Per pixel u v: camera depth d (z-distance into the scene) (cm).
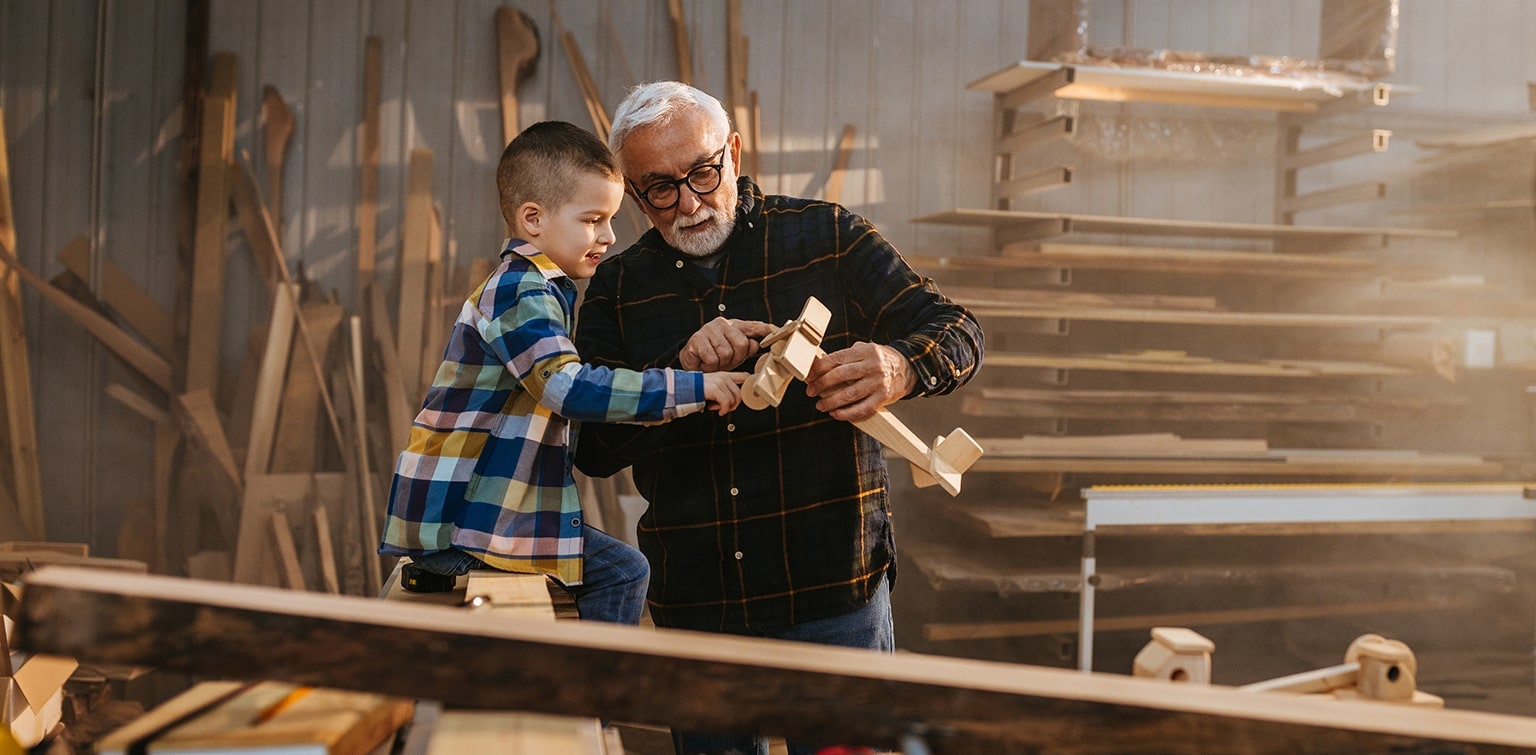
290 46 409
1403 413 445
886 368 143
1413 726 82
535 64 427
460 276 420
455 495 135
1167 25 479
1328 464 425
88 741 253
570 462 147
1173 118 481
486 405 137
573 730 79
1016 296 417
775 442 171
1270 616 431
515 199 141
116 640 76
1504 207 461
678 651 80
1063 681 84
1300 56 488
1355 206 499
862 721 80
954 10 462
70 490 395
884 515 177
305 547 386
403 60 418
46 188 392
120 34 396
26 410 384
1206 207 486
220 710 79
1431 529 396
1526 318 468
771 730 80
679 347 174
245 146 407
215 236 396
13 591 288
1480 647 461
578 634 80
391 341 407
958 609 454
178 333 395
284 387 396
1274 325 438
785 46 448
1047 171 409
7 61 389
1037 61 409
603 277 182
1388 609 438
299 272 409
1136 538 455
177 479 396
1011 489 442
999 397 411
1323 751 81
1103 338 470
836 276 174
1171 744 81
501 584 122
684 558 175
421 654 78
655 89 165
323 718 79
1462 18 510
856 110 455
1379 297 473
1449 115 508
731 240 175
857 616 172
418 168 414
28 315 392
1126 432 463
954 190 463
